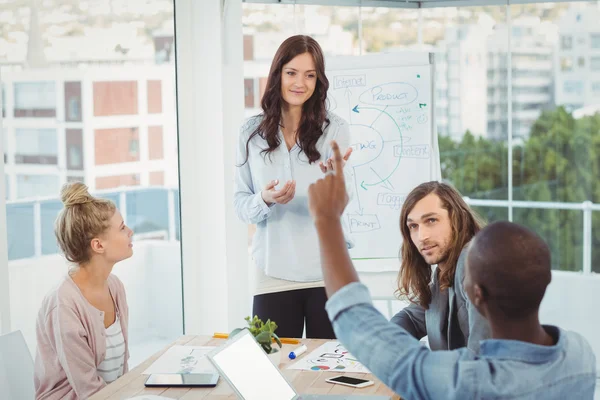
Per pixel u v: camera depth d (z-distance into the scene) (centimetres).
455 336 216
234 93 402
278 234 306
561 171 454
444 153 465
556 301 459
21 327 332
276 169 308
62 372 244
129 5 385
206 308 425
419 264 224
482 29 454
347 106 402
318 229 127
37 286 339
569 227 455
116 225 252
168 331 419
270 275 306
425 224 214
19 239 331
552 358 122
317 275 306
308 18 431
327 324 307
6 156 324
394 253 404
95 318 247
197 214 420
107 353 254
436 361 119
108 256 251
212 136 410
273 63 302
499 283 121
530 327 125
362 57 402
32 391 250
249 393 192
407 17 453
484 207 467
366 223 405
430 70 398
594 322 451
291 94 299
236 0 396
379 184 403
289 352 246
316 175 307
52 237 346
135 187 396
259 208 297
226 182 406
